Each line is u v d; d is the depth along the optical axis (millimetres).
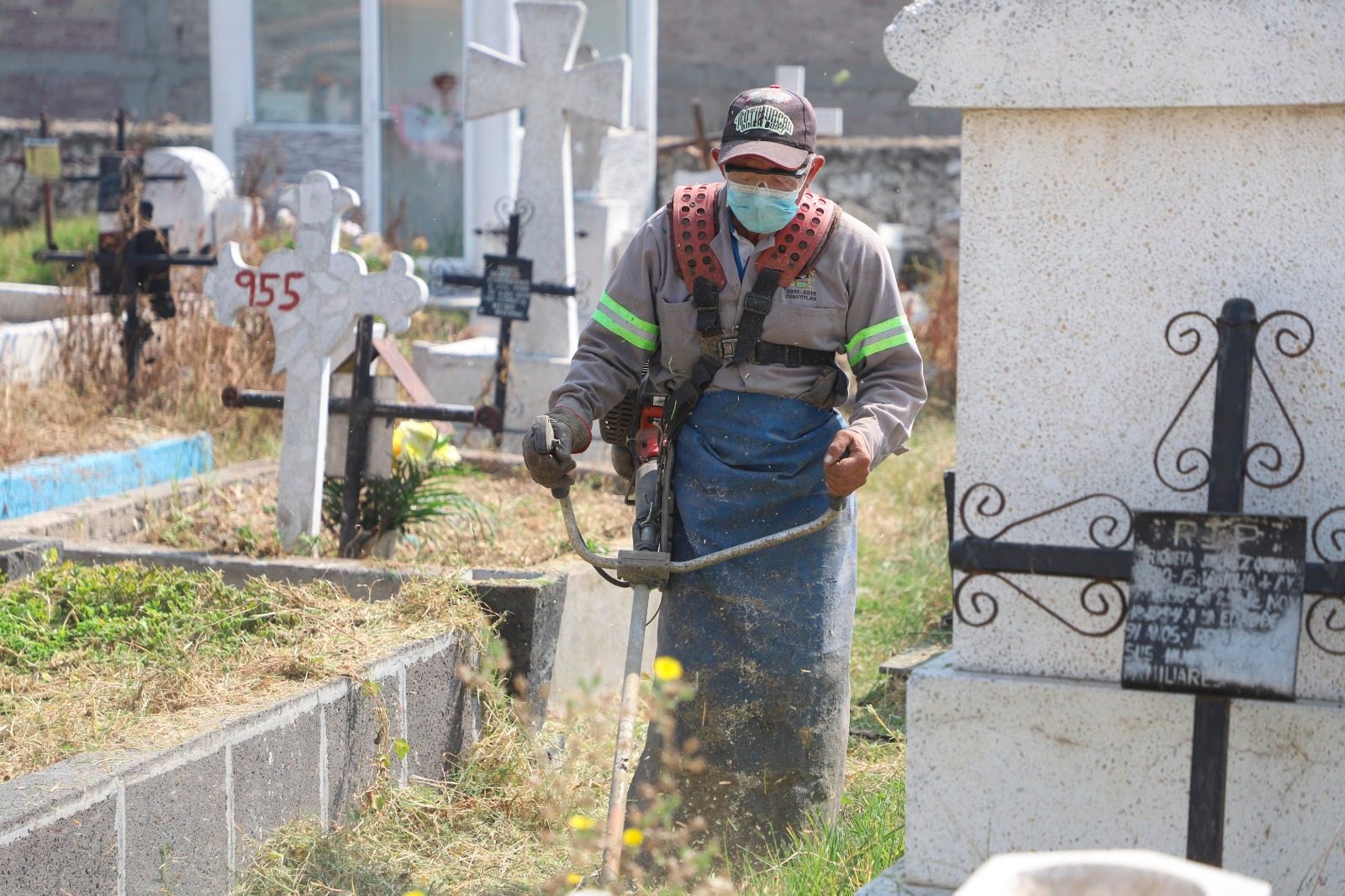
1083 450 3631
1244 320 3361
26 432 8562
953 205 18453
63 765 4102
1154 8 3371
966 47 3498
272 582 6020
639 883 4297
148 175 13273
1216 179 3465
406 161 16703
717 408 4590
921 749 3762
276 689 4855
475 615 5703
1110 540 3629
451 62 16469
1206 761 3383
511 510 7789
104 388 9758
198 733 4379
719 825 4648
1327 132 3379
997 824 3725
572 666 6309
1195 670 3285
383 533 6969
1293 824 3508
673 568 4395
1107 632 3625
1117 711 3596
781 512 4602
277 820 4691
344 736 4996
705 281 4504
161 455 8469
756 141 4309
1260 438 3514
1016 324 3639
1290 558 3268
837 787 4777
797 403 4582
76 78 22062
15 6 21953
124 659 5184
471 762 5477
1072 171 3553
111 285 10062
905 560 8938
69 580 5836
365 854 4793
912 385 4570
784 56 23750
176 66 21984
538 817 5121
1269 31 3307
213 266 9977
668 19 23766
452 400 10648
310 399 6781
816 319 4520
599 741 4848
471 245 16328
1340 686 3508
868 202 18594
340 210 6754
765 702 4621
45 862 3811
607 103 10422
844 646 4734
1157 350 3555
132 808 4090
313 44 16688
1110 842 3637
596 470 8539
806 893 4164
